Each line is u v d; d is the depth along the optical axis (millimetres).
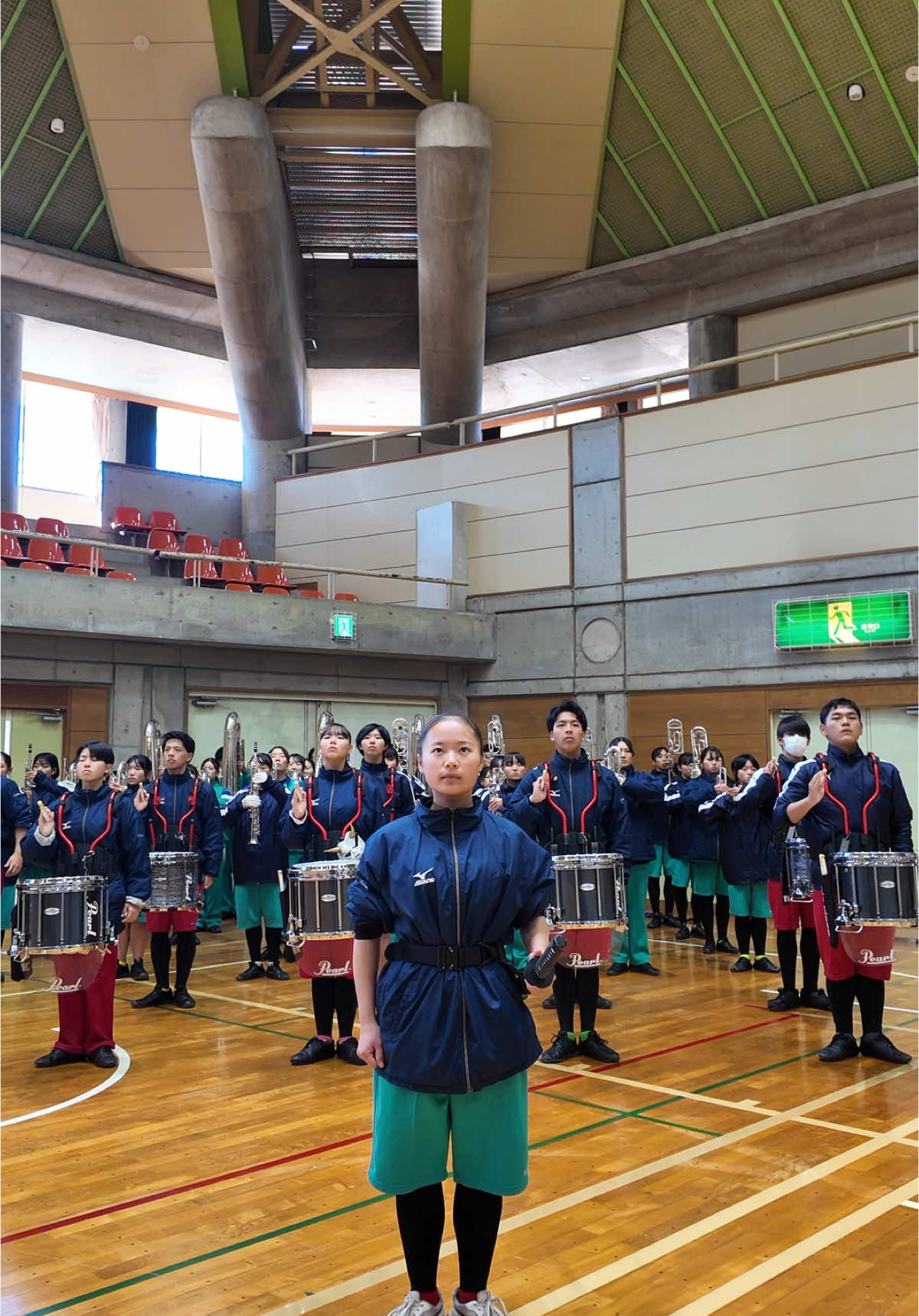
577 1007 6891
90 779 5473
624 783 6914
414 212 17594
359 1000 2730
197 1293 2928
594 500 14422
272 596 12961
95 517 22375
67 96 14609
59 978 5273
